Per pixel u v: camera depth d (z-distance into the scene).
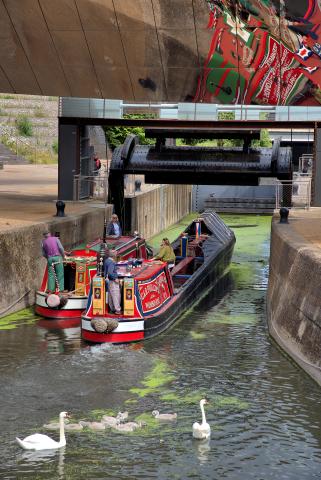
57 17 40.03
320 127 47.34
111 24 39.72
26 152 83.75
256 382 24.72
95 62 41.06
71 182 48.97
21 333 29.83
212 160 49.94
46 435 20.61
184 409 22.55
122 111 49.41
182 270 38.91
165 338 29.78
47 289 32.56
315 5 37.41
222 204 72.69
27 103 95.31
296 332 27.31
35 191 53.94
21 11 40.19
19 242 33.47
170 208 65.62
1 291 31.95
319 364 24.59
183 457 19.72
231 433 21.03
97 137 79.19
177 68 40.09
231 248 45.84
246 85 39.59
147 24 39.34
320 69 38.41
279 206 50.66
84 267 32.31
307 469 19.22
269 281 37.97
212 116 48.97
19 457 19.62
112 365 26.17
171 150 50.56
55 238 32.59
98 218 45.03
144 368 25.91
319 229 37.03
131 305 29.09
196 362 26.69
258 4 37.88
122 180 51.12
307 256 28.05
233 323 32.31
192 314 33.84
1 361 26.38
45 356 26.98
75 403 22.83
